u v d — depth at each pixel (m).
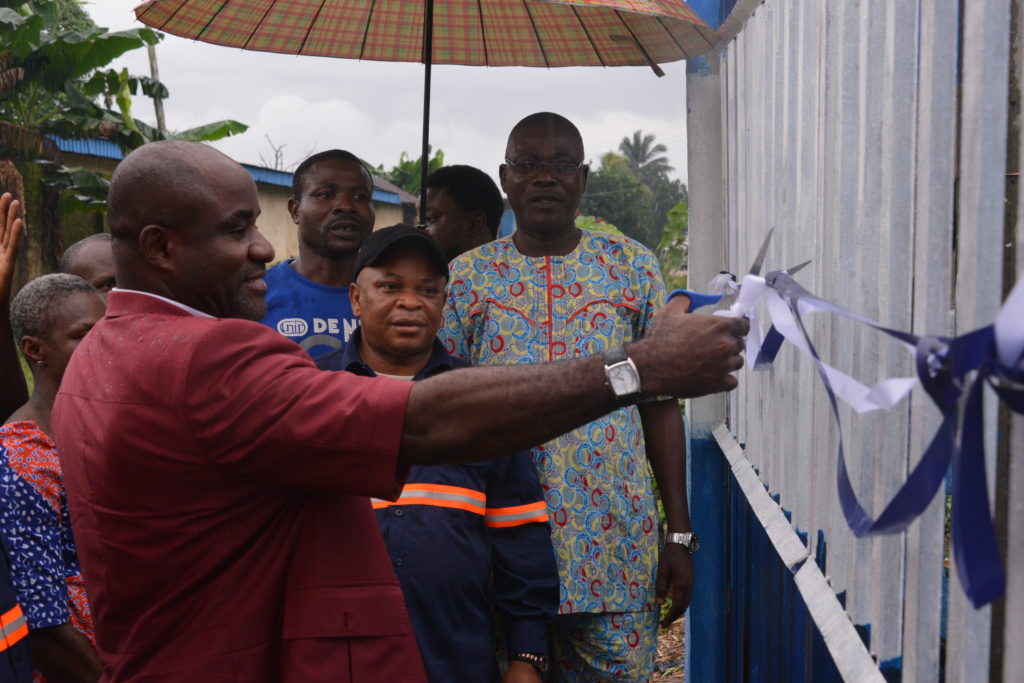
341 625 1.58
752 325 1.38
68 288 2.50
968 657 1.18
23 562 2.18
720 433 3.31
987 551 0.93
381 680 1.60
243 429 1.48
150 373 1.52
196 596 1.56
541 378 1.42
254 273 1.67
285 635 1.58
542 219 2.89
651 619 2.86
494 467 2.53
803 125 2.15
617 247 2.96
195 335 1.51
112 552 1.57
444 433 1.45
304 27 3.53
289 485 1.51
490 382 1.43
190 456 1.51
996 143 1.14
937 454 1.00
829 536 1.88
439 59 3.57
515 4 3.34
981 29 1.13
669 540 2.92
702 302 1.49
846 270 1.81
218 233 1.62
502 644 2.78
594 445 2.77
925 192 1.38
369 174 3.37
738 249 2.97
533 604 2.50
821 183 2.00
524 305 2.88
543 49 3.47
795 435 2.22
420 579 2.36
